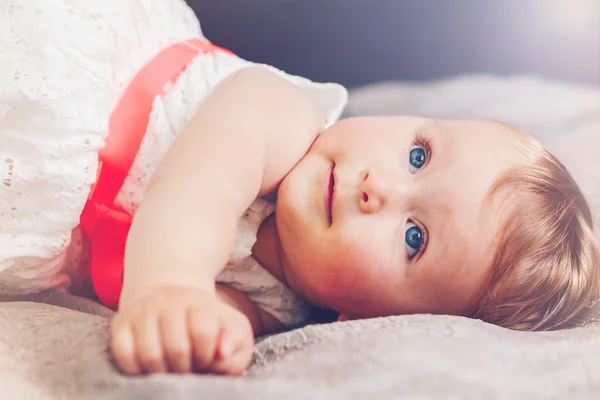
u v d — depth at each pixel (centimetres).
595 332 76
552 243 89
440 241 85
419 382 54
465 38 177
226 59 96
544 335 71
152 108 85
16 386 52
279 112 83
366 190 83
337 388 51
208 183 66
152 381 47
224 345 51
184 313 50
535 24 178
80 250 88
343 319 95
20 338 58
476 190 86
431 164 88
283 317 99
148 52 90
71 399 49
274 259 93
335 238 83
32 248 78
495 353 61
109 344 53
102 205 82
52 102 73
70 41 77
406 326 64
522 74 182
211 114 77
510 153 91
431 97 167
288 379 53
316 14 164
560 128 157
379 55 172
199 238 59
